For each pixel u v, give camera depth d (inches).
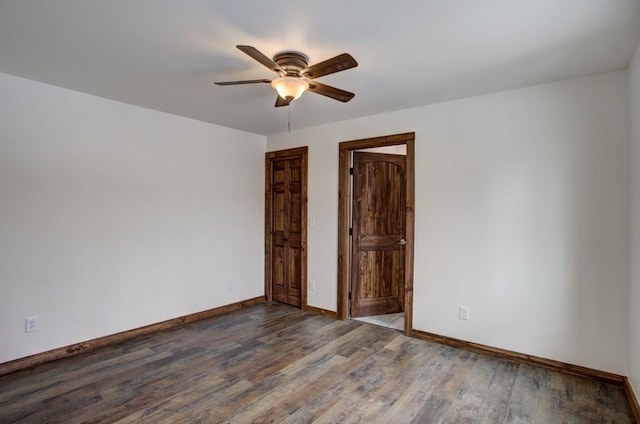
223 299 174.1
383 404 91.1
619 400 93.4
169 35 82.4
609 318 102.3
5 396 93.7
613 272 101.7
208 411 87.4
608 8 70.2
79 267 124.2
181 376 105.6
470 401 92.8
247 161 186.1
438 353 123.6
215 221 170.2
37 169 114.5
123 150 135.9
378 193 170.7
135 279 139.6
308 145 175.9
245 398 93.5
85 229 125.7
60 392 96.0
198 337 138.4
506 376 106.5
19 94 110.3
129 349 126.3
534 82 111.2
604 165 103.0
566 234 108.8
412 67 100.2
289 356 120.6
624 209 100.0
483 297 123.7
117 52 91.9
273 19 75.0
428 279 136.3
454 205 130.0
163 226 149.1
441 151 133.2
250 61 96.7
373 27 78.2
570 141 108.1
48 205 116.9
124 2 69.1
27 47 89.3
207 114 151.3
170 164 151.4
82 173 124.9
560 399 93.8
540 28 78.4
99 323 129.1
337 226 164.6
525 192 115.6
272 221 195.6
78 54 93.2
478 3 68.6
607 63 96.7
